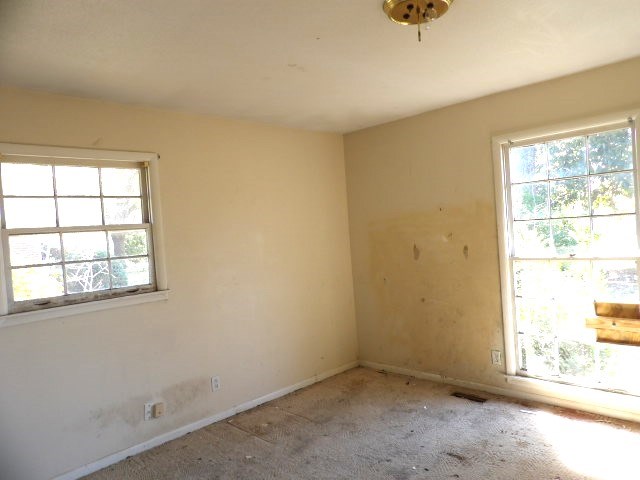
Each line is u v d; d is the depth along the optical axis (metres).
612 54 2.68
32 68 2.31
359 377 4.17
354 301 4.53
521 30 2.23
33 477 2.54
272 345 3.79
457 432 2.96
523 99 3.25
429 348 3.95
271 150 3.87
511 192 3.40
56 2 1.69
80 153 2.77
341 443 2.92
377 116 3.84
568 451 2.62
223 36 2.09
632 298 2.90
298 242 4.04
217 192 3.47
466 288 3.66
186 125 3.31
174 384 3.16
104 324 2.85
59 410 2.64
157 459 2.86
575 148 3.10
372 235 4.30
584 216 3.08
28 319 2.53
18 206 2.57
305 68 2.57
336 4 1.84
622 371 2.98
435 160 3.78
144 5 1.76
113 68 2.38
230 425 3.30
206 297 3.37
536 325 3.33
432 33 2.19
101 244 2.89
